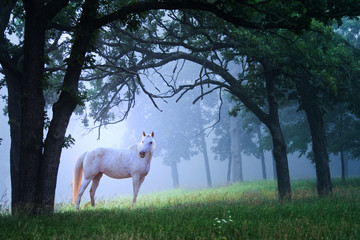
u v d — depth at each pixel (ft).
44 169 29.60
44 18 30.48
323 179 53.31
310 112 55.88
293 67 50.83
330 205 30.48
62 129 30.66
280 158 49.78
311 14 30.55
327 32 47.44
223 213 23.94
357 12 31.32
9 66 31.19
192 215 24.09
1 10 42.11
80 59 30.86
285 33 45.70
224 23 47.03
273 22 30.19
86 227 19.16
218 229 18.13
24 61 30.32
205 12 46.68
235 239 16.46
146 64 55.52
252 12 31.55
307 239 16.21
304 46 45.91
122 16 31.73
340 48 52.39
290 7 29.68
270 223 19.61
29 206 28.09
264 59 50.42
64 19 41.57
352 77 57.41
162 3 31.07
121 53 55.11
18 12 41.27
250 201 39.09
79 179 41.81
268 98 52.60
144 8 31.35
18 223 20.34
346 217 22.81
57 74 59.62
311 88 55.72
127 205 40.50
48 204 29.12
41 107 30.27
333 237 16.72
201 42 55.88
